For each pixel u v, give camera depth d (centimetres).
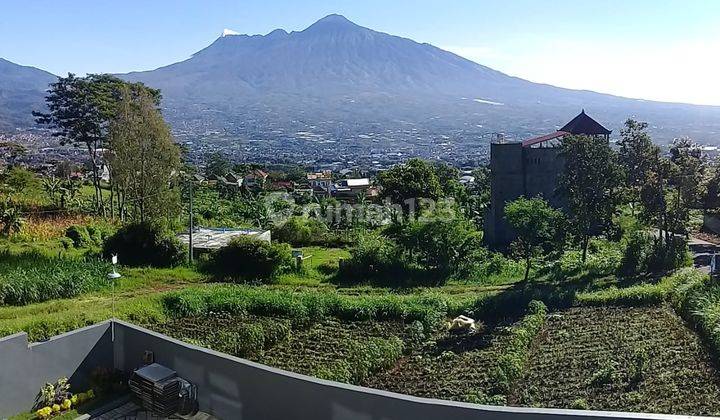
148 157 4612
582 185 3706
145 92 5125
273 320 2416
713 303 2308
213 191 7944
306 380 1098
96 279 2939
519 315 2595
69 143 5881
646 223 3988
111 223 4697
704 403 1605
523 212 3453
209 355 1235
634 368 1798
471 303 2664
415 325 2288
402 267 3553
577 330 2312
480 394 1634
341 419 1062
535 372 1877
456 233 3644
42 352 1288
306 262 3825
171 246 3581
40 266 2973
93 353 1385
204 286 3102
